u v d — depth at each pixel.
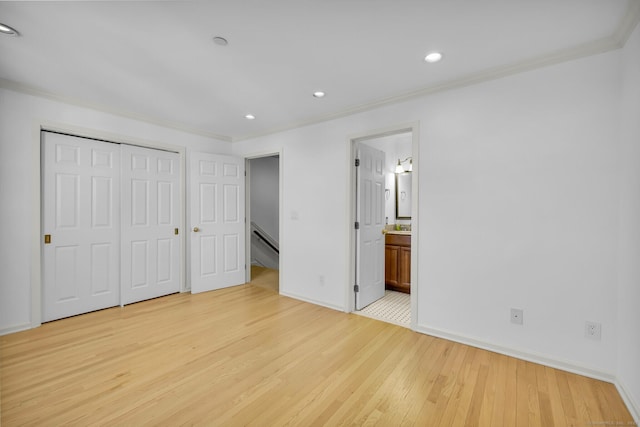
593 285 1.92
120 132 3.29
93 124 3.09
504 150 2.23
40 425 1.49
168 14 1.65
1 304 2.56
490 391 1.78
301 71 2.31
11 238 2.61
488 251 2.30
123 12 1.63
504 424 1.51
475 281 2.36
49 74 2.39
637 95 1.61
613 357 1.85
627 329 1.69
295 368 2.04
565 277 2.01
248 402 1.68
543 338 2.09
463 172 2.41
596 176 1.91
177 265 3.84
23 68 2.29
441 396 1.74
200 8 1.60
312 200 3.49
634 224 1.63
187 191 3.91
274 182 6.50
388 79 2.42
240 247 4.32
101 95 2.82
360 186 3.27
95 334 2.57
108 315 3.04
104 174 3.23
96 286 3.17
